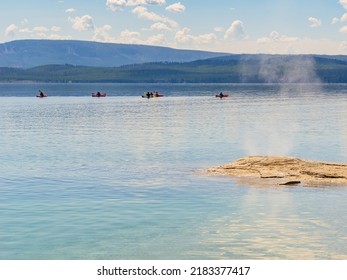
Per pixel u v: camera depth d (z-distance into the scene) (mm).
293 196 52156
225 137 108188
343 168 62219
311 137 107000
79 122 151375
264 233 40406
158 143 98375
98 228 41812
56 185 58625
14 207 48281
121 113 193375
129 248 37312
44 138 108875
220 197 52031
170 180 60969
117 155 82438
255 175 61938
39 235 40000
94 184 59031
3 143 100062
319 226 42125
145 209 47656
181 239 39094
